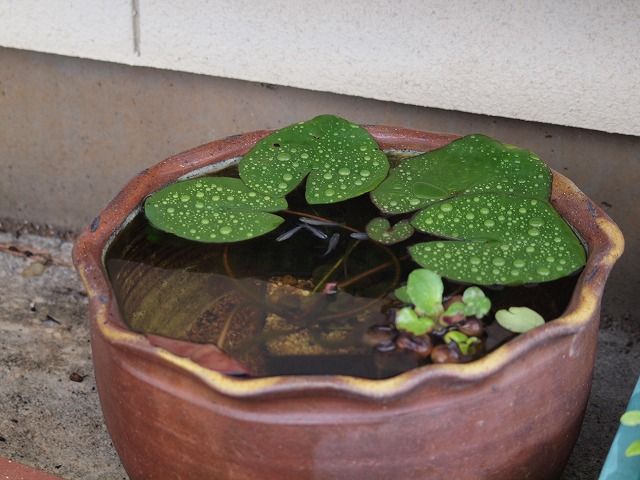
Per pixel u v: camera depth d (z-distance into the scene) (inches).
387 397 27.0
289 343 30.0
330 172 34.8
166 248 32.8
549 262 31.7
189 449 29.3
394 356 29.4
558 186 33.9
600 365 42.4
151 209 33.6
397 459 28.4
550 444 30.5
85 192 49.0
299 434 27.9
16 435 39.9
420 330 29.6
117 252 32.7
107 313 29.6
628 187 41.4
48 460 39.0
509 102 40.3
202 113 45.1
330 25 40.7
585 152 41.2
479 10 38.8
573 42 38.4
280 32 41.4
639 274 42.9
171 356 27.9
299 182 34.6
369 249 32.9
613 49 38.1
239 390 27.2
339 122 36.3
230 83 43.9
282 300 31.4
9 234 50.1
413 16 39.6
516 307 30.5
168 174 34.7
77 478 38.4
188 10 41.9
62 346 43.8
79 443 39.7
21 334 44.3
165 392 28.8
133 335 28.6
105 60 44.1
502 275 31.4
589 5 37.6
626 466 30.6
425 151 35.9
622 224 42.3
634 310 43.8
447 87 40.8
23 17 43.9
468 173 34.6
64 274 47.7
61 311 45.6
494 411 28.6
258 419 27.9
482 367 27.5
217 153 35.4
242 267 32.4
